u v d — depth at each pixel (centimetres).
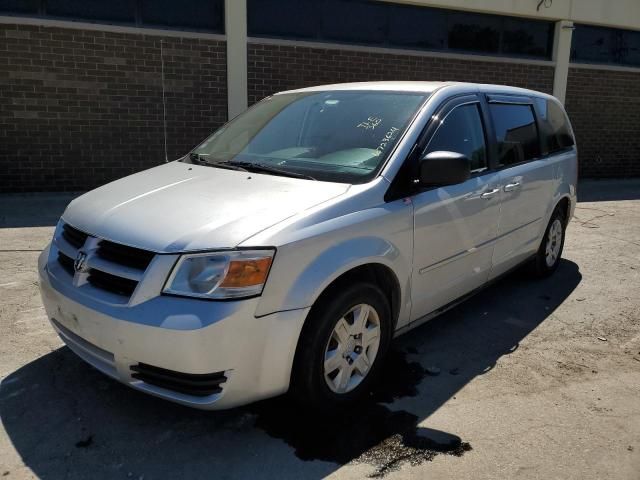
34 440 287
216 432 298
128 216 296
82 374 349
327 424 309
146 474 265
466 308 487
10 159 857
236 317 258
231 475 266
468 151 408
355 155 353
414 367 377
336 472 270
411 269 348
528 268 553
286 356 276
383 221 321
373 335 328
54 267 317
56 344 387
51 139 870
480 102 434
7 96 836
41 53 837
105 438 290
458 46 1145
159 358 258
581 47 1298
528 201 483
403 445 292
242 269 261
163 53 901
